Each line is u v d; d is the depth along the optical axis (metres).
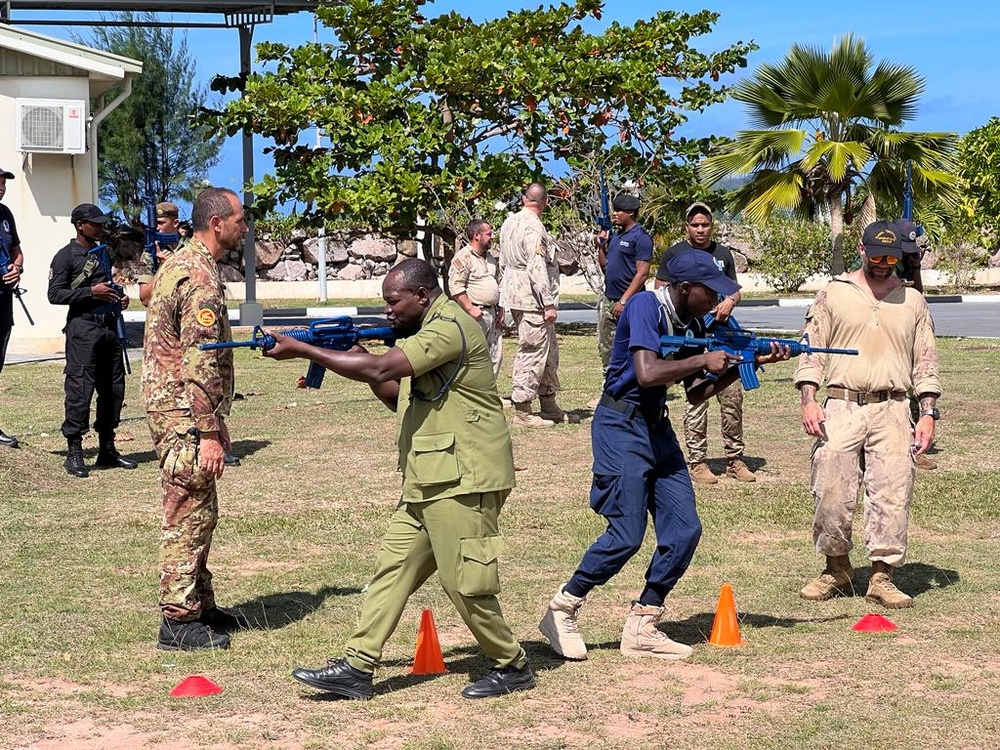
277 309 29.80
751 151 22.62
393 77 21.52
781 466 10.70
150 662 5.86
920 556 7.85
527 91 21.36
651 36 22.78
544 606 6.76
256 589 7.13
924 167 22.48
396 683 5.58
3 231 11.55
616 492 5.78
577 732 4.96
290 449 11.63
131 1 22.77
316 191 21.22
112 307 10.53
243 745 4.87
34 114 18.77
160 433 6.02
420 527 5.33
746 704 5.26
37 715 5.21
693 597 6.97
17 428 12.66
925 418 6.92
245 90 22.62
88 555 7.86
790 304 31.45
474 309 12.60
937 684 5.46
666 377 5.58
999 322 25.72
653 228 24.48
